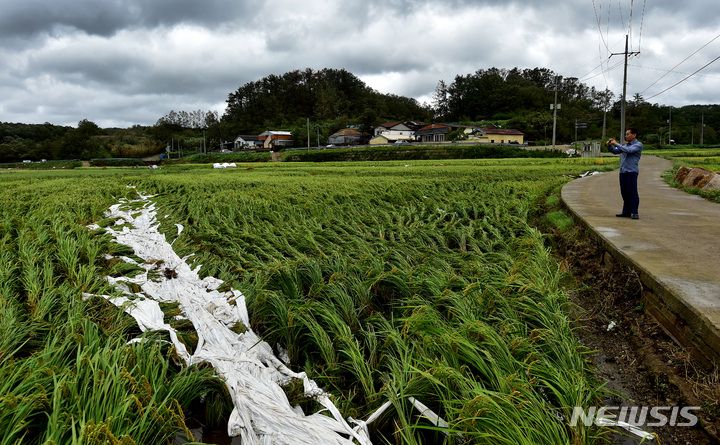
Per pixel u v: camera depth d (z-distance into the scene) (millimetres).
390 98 144750
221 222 9852
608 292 5543
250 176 26156
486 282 5285
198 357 3770
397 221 10133
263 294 4996
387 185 16750
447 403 3082
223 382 3447
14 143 113688
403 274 5414
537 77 151750
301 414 3334
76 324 3963
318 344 4074
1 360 3264
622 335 4648
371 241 8031
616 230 7270
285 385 3635
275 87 147125
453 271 5785
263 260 6949
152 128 117250
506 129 90812
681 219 8492
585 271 6746
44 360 3232
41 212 10141
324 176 25422
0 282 4898
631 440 3127
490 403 2861
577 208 10102
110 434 2383
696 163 32375
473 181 19016
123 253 7188
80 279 5238
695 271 4773
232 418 3045
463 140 82188
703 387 3252
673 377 3539
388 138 92625
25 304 4539
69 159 100500
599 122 105125
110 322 4312
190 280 5746
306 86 141875
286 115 133625
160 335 4102
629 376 3906
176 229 9164
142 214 11297
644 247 6000
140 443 2656
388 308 5289
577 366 3619
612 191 14289
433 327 4031
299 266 6012
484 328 3846
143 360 3420
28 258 5777
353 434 2914
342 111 128750
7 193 15234
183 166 51688
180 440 3102
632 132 8469
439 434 3207
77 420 2604
